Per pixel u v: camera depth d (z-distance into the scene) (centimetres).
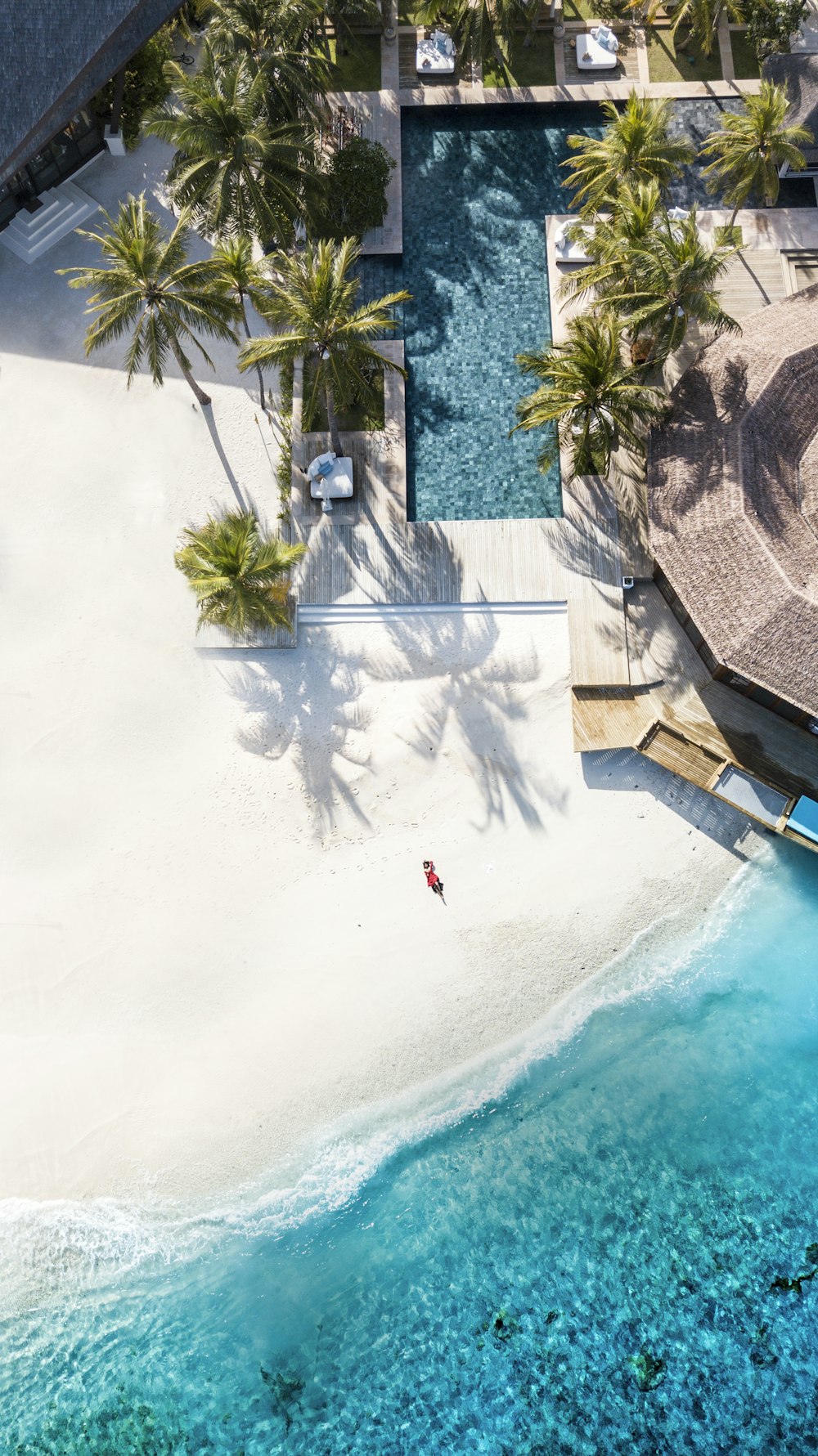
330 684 3619
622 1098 3356
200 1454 3123
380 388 3784
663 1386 3128
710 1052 3388
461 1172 3316
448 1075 3362
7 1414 3203
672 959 3422
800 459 3281
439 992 3400
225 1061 3375
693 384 3406
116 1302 3262
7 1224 3306
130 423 3866
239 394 3856
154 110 3628
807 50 4081
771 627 3123
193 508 3772
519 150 4056
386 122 4031
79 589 3738
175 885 3503
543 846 3481
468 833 3497
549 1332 3180
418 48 4041
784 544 3175
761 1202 3272
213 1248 3281
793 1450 3059
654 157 3422
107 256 3303
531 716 3562
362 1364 3177
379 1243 3272
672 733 3466
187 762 3594
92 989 3441
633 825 3491
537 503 3722
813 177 3941
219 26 3472
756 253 3884
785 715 3462
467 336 3875
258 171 3372
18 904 3506
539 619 3628
